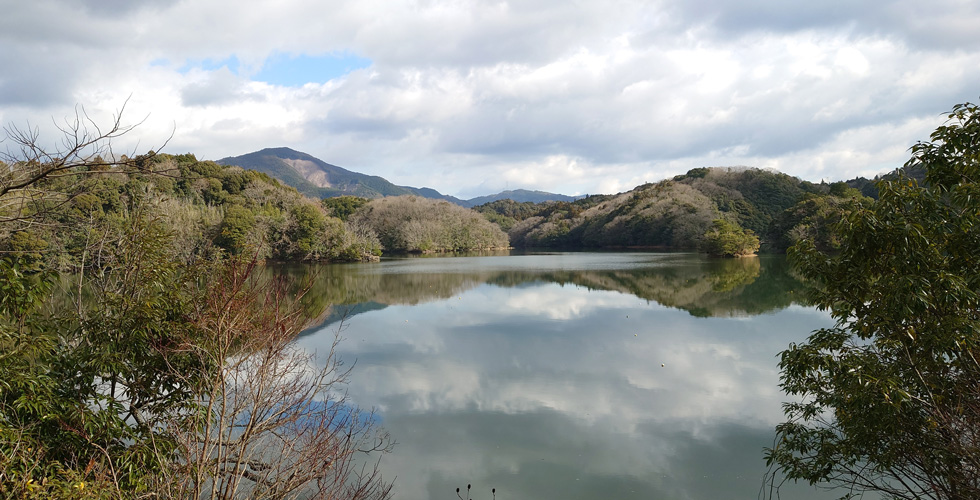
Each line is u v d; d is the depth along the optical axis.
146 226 7.55
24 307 5.93
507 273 49.97
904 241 5.07
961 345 4.86
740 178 108.94
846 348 5.95
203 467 4.96
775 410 12.38
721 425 11.60
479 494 8.80
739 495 8.77
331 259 68.44
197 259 7.59
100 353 6.51
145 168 5.27
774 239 70.06
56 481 4.66
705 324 22.59
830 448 6.32
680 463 9.90
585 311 26.81
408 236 91.88
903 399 4.76
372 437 10.91
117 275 7.41
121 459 5.88
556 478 9.38
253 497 5.50
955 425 5.07
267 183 85.06
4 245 7.23
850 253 5.56
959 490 5.10
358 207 106.44
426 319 25.06
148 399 6.95
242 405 5.42
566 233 119.50
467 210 113.94
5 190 4.75
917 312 4.98
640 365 16.36
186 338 6.32
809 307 26.33
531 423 11.84
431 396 13.66
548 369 16.11
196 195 65.12
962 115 5.33
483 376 15.45
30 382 5.50
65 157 4.93
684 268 51.31
